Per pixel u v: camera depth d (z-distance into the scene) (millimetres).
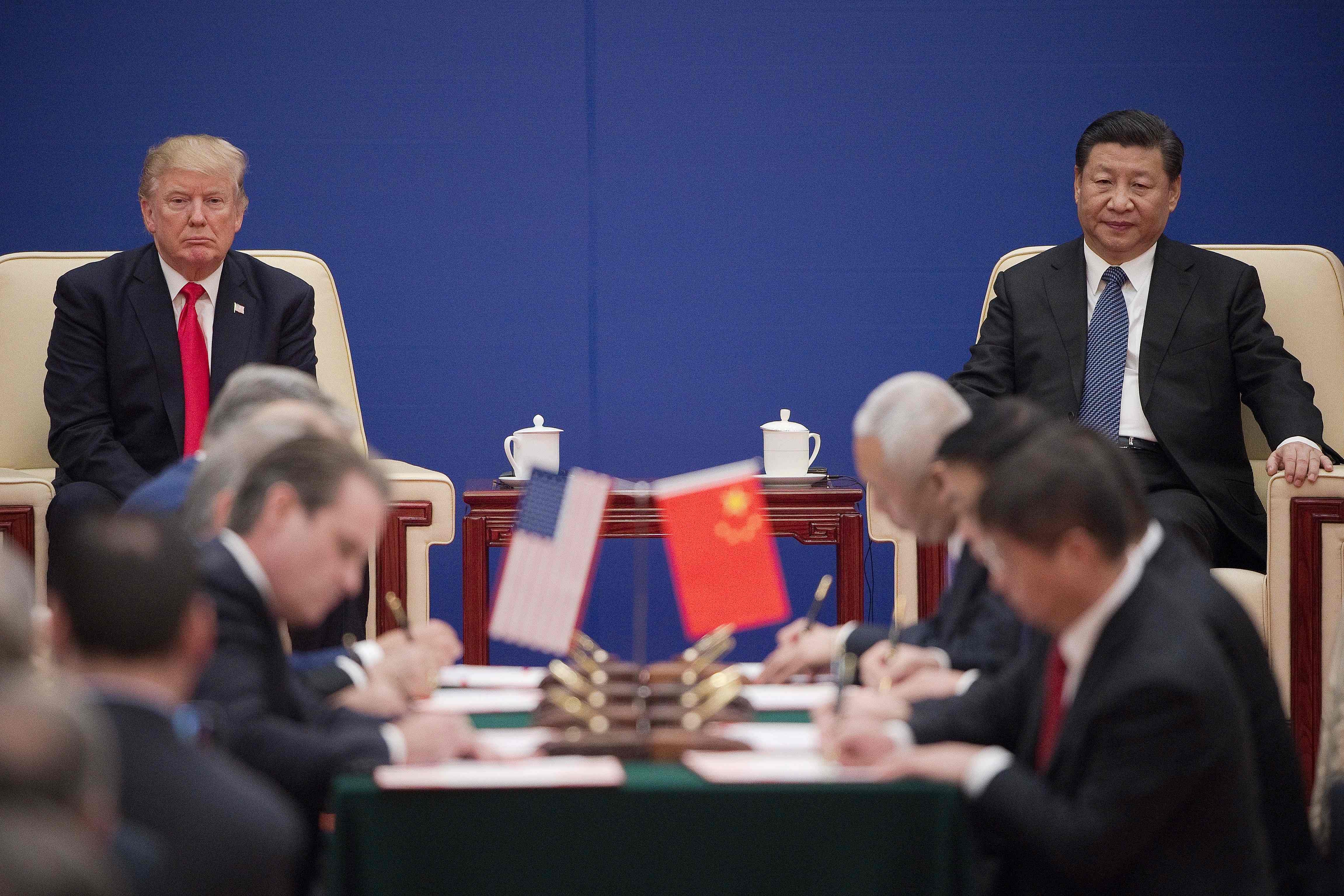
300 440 6418
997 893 5828
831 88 15195
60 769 2861
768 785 5332
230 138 15055
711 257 15336
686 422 15453
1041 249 13453
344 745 5680
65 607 4543
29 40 14820
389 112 15102
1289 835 6305
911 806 5312
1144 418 12258
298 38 15000
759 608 7473
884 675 7129
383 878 5262
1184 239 15273
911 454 7137
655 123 15211
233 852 4207
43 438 12844
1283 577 11102
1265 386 12031
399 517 12102
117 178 15016
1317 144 15172
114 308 11953
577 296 15336
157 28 14906
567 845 5312
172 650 4562
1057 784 5453
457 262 15273
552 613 7297
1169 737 5188
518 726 6559
